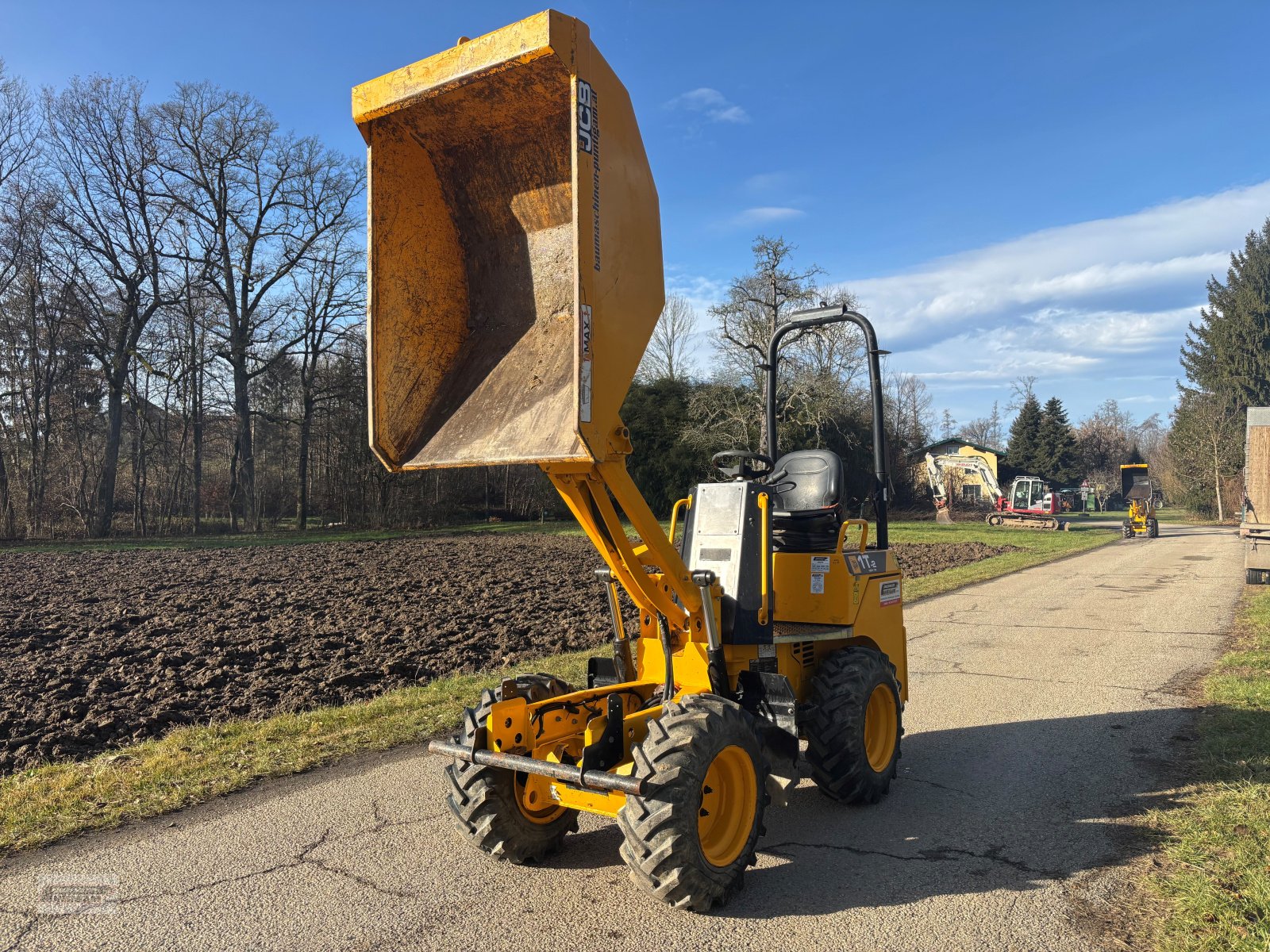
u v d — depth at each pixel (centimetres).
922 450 6375
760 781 385
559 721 425
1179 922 338
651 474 4219
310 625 1117
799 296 3553
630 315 348
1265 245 4994
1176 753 573
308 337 3797
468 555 2212
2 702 735
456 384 387
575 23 324
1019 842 433
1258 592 1416
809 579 506
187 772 541
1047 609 1300
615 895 379
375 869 405
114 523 3491
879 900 371
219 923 351
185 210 3466
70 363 3212
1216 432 4653
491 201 394
